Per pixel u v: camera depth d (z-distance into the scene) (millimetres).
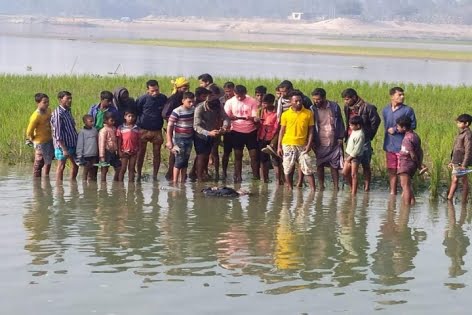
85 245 10320
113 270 9258
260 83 32125
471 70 61281
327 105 14594
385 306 8242
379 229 11656
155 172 15680
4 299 8211
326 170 16797
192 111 15047
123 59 62875
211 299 8336
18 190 14008
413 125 14086
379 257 10102
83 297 8312
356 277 9219
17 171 15977
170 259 9773
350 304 8281
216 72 49750
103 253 9961
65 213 12203
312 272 9375
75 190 14133
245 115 15234
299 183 15023
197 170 15289
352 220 12219
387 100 28062
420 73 55094
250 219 12133
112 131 14922
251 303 8242
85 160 14891
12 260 9562
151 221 11812
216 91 15453
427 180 15570
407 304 8320
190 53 77312
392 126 14172
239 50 88062
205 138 15000
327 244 10703
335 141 14562
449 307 8250
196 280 8961
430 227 11859
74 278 8930
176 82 15391
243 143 15383
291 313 7984
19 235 10750
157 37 133375
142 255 9914
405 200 13594
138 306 8086
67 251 10016
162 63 58719
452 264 9844
